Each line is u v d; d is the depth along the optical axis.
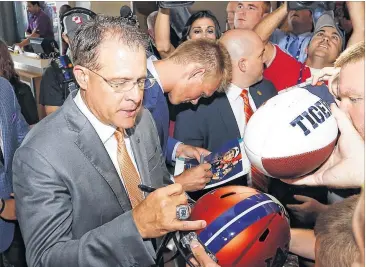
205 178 1.19
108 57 0.71
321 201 1.07
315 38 1.50
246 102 1.36
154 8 2.04
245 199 0.87
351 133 0.95
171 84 1.19
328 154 0.91
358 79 0.94
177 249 0.86
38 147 0.77
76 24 1.41
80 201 0.79
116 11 2.12
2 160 1.25
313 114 0.89
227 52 1.25
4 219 1.25
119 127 0.80
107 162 0.83
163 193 0.70
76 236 0.81
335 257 0.90
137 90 0.74
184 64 1.17
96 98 0.75
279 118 0.89
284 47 1.71
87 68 0.73
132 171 0.91
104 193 0.82
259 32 1.53
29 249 0.75
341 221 0.90
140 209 0.72
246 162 1.16
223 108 1.35
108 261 0.73
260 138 0.89
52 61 1.63
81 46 0.73
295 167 0.88
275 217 0.86
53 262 0.73
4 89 1.28
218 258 0.81
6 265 1.45
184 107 1.39
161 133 1.21
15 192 0.79
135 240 0.72
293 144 0.87
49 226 0.75
